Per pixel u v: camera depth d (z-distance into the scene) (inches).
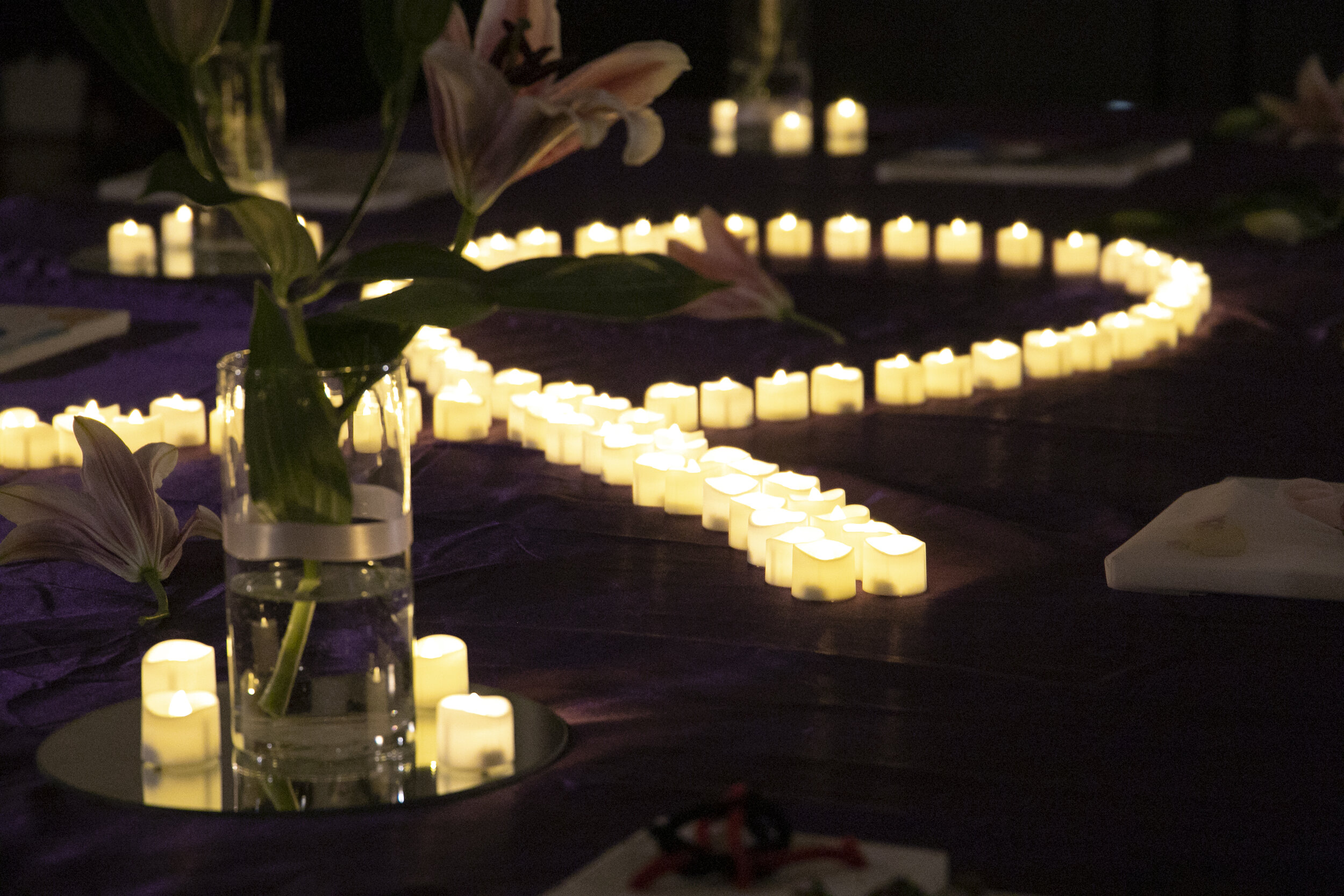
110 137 248.7
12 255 118.0
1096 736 44.9
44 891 36.6
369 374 40.8
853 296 109.5
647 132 37.8
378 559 41.4
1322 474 70.9
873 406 84.6
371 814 39.9
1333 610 54.6
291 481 40.2
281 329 39.2
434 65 37.2
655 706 47.3
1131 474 71.4
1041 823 39.8
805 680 49.1
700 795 41.2
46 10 257.0
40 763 42.7
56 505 53.5
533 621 54.7
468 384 82.2
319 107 288.4
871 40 287.7
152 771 42.1
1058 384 88.0
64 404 83.0
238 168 115.3
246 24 113.8
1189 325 97.7
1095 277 114.5
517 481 71.5
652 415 76.2
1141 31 274.8
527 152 38.8
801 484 65.3
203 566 60.1
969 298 108.7
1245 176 143.1
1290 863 37.9
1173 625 53.4
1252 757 43.6
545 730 45.0
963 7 282.0
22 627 54.1
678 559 61.1
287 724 41.7
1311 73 150.1
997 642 52.2
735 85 164.1
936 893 34.5
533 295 38.4
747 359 94.6
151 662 44.5
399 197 134.0
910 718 46.3
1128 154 148.1
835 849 34.6
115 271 113.7
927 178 145.9
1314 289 107.4
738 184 145.2
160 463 56.4
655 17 288.8
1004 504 67.5
